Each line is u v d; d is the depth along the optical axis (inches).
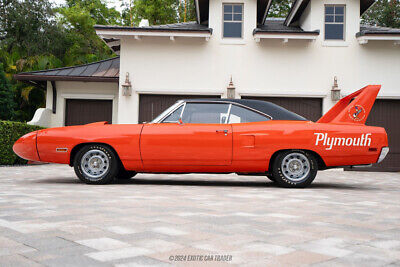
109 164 224.5
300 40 459.5
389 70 459.5
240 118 226.2
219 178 300.8
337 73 461.1
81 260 75.0
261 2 493.0
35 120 471.5
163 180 268.1
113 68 519.2
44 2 1039.0
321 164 227.9
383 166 468.4
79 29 1191.6
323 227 110.3
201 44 462.6
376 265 75.1
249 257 78.8
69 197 162.6
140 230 101.4
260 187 225.5
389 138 467.5
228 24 470.9
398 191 223.5
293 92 459.8
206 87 462.9
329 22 469.7
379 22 978.7
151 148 220.2
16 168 363.3
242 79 462.6
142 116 468.4
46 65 696.4
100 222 110.9
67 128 229.8
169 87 462.9
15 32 1028.5
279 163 218.7
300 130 215.5
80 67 525.3
